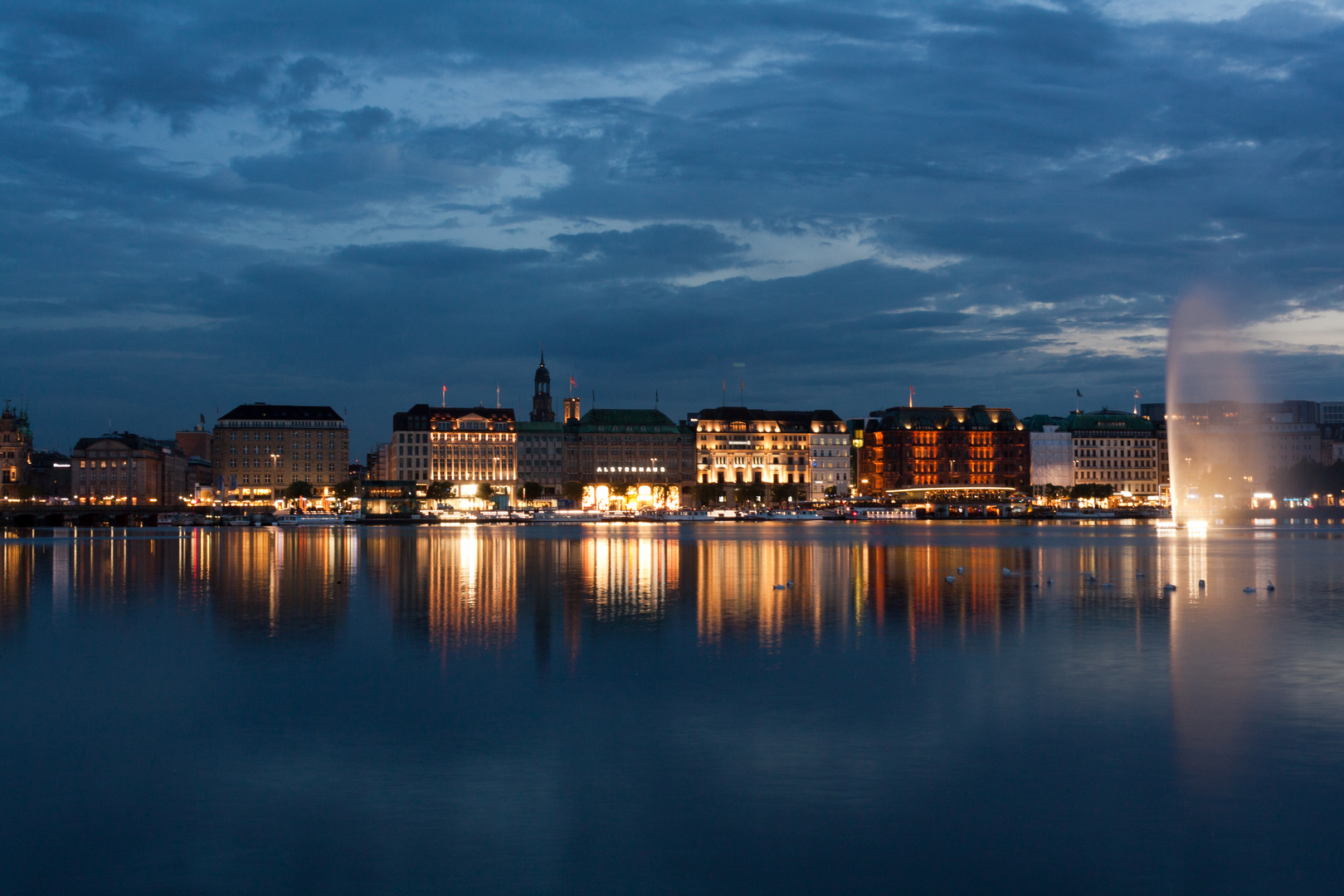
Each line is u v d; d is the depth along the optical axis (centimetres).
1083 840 2094
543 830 2150
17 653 4144
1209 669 3744
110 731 2878
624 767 2545
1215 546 13238
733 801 2303
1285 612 5444
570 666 3806
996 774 2478
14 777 2489
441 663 3881
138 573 8431
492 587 6931
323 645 4334
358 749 2695
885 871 1959
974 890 1884
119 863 2005
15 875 1953
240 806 2289
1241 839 2092
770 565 9219
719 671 3703
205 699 3256
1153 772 2494
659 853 2042
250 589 6875
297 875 1953
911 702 3200
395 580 7581
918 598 6162
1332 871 1952
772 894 1873
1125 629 4791
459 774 2494
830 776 2473
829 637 4525
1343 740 2756
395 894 1880
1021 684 3462
